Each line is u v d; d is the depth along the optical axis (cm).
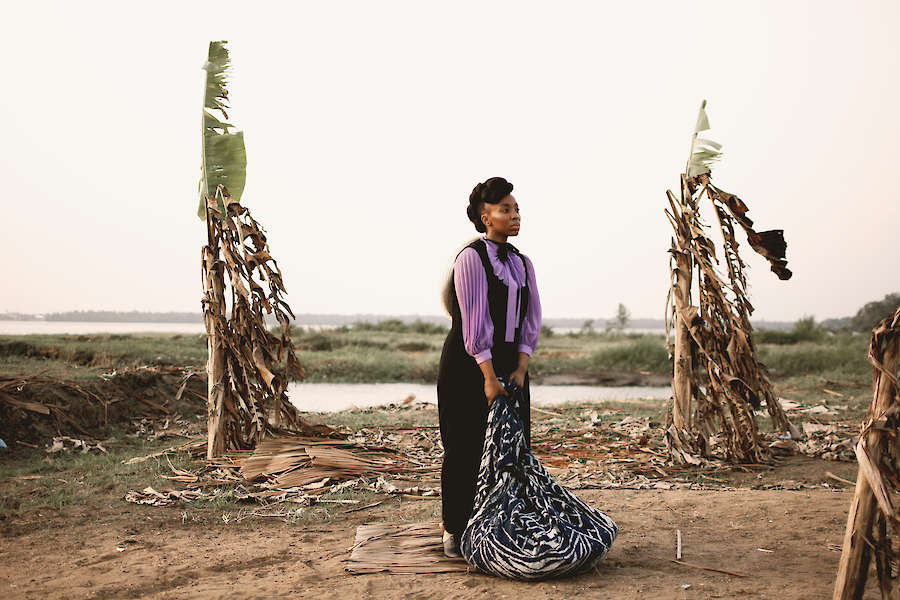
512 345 342
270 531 435
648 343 2539
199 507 500
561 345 3562
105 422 838
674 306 703
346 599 298
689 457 668
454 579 320
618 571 328
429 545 371
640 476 616
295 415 718
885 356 241
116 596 315
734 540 379
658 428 881
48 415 774
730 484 592
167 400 963
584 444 782
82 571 352
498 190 342
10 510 489
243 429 708
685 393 694
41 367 1009
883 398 239
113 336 2425
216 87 702
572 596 293
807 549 359
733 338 685
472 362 340
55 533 432
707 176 682
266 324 696
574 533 318
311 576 333
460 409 342
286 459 623
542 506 325
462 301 330
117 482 577
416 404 1199
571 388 1964
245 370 688
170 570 351
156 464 649
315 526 446
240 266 676
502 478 326
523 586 307
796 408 1043
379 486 561
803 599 284
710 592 295
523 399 344
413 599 296
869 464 237
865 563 242
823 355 2103
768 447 716
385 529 405
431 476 609
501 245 345
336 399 1527
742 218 658
